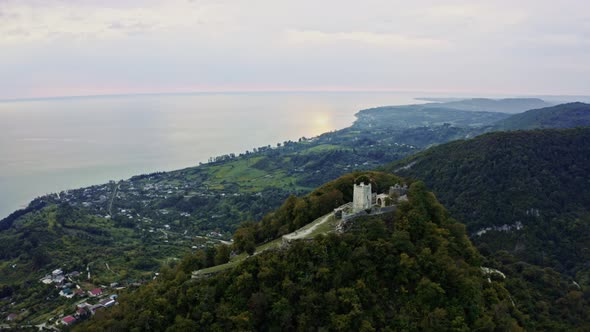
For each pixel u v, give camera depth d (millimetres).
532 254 164500
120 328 89000
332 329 79750
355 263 89375
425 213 102625
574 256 161500
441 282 87688
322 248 90938
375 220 98000
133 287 170375
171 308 90062
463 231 109562
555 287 134000
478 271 100312
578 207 180750
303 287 86500
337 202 120000
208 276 96875
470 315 84562
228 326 82812
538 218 176625
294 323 83000
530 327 101438
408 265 87188
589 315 117812
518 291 120438
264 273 89062
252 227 129250
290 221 122062
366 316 81375
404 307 83812
